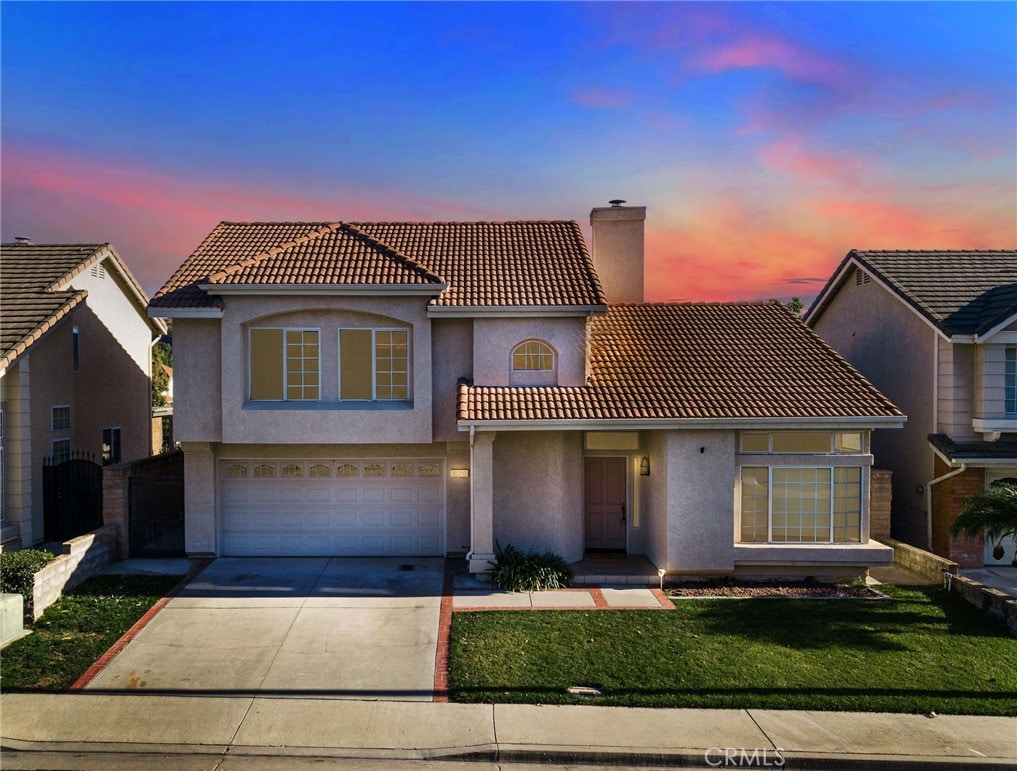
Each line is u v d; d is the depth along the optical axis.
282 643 11.36
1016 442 16.81
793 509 14.73
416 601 13.31
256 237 17.52
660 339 17.06
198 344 15.27
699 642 11.48
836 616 12.77
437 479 16.27
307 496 16.17
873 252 20.36
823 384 15.22
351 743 8.54
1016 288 17.00
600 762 8.32
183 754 8.30
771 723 9.06
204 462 15.77
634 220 19.34
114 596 13.28
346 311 15.31
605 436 16.08
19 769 7.98
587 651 11.08
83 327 18.91
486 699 9.59
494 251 17.23
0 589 11.74
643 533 16.12
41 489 16.75
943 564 14.64
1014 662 10.89
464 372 15.65
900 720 9.17
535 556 14.75
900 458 18.83
